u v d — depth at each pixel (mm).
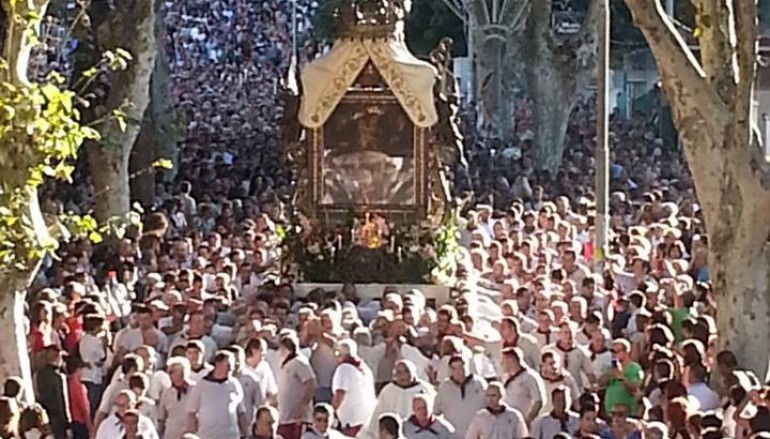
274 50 96000
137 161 42594
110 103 34938
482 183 44250
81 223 20078
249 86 87750
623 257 29469
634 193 45469
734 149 22234
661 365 19078
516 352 19750
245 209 38750
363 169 30625
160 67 45125
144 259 30297
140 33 35062
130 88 35000
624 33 68000
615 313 24578
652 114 69500
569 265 27891
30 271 19594
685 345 19578
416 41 72312
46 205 33406
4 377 19906
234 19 99312
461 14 66188
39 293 24812
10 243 19141
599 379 20969
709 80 22562
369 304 29109
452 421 19438
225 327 24875
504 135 55469
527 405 19609
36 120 18562
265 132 65062
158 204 39125
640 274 27297
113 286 26984
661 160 54125
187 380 19641
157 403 19641
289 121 30828
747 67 22016
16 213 18938
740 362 22391
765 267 22422
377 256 30047
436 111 30500
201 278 26250
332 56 30609
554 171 49375
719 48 22500
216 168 48156
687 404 17062
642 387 19750
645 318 22453
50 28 32062
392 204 30594
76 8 35938
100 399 22078
